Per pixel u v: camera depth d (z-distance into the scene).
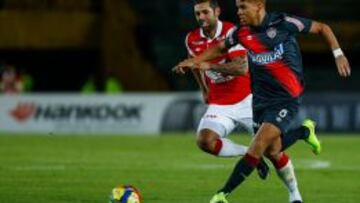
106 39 85.81
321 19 90.06
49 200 31.12
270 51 26.53
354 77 89.31
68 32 87.50
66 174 39.88
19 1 88.88
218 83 31.81
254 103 27.33
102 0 86.69
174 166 44.12
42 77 95.12
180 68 27.28
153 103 74.31
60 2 88.69
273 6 89.94
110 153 52.25
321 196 33.03
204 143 31.27
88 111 74.94
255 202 31.17
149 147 57.00
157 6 90.69
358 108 71.31
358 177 39.66
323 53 88.50
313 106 71.25
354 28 87.94
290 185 28.31
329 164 45.84
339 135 69.94
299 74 26.86
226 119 31.83
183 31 89.69
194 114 73.44
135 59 86.69
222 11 83.75
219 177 39.12
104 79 85.81
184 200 31.53
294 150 55.09
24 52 93.50
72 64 94.31
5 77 86.94
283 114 26.55
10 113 76.38
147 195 32.78
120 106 74.50
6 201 30.72
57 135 70.69
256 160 25.97
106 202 30.73
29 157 49.16
